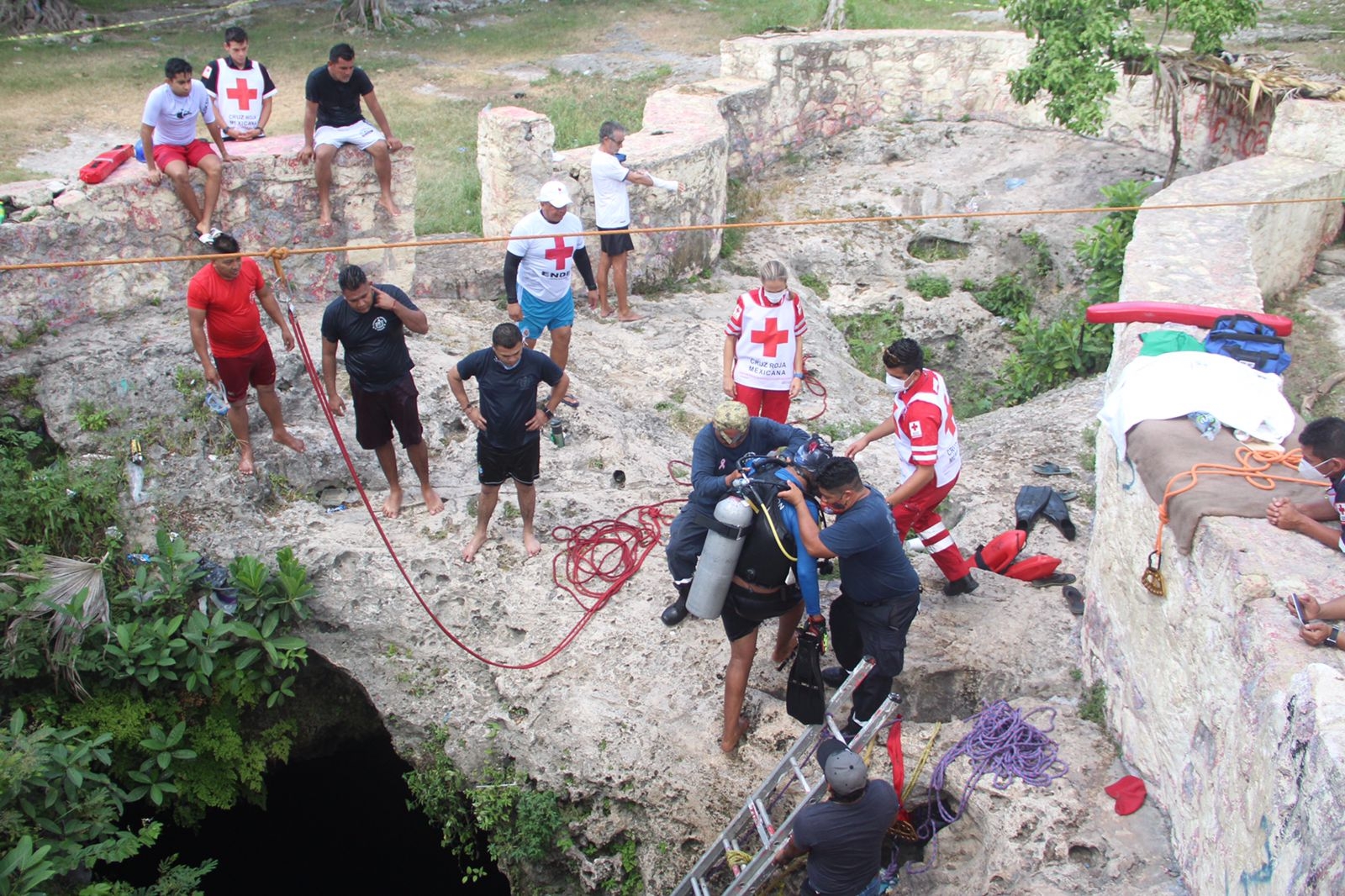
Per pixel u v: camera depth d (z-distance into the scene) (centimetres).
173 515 800
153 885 781
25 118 1543
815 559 588
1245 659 469
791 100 1490
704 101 1368
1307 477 532
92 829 684
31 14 2027
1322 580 470
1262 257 1065
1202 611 515
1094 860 564
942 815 610
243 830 896
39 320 878
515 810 677
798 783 630
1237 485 528
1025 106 1530
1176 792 548
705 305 1185
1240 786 462
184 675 744
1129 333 689
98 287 908
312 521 813
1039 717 646
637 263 1197
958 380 1293
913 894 602
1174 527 537
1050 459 909
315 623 769
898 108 1583
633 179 1060
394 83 1783
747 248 1327
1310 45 1670
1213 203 1009
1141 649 588
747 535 598
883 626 598
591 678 708
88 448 820
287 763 858
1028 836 577
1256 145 1295
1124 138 1457
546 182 1097
